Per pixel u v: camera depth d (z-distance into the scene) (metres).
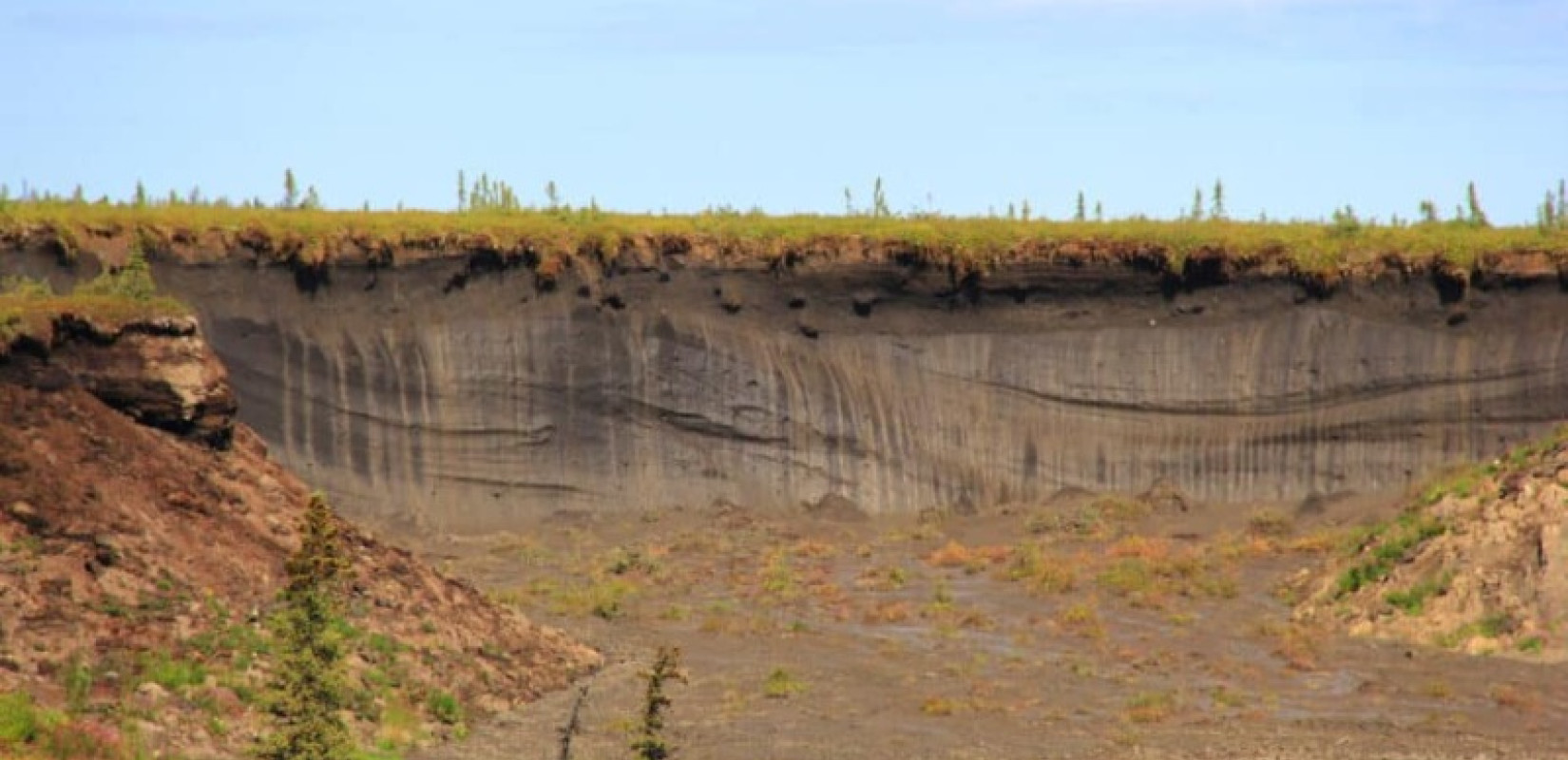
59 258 55.38
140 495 33.31
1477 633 40.44
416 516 56.91
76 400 34.28
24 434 32.72
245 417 56.53
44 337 34.25
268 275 57.56
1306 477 58.38
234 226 57.53
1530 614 40.28
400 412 57.66
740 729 32.91
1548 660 38.91
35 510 31.23
